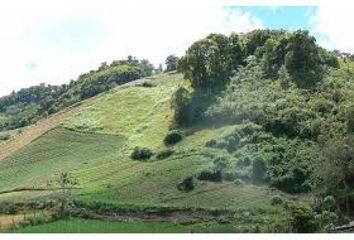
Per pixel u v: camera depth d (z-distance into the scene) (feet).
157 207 331.98
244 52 523.29
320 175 345.10
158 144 440.86
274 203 327.88
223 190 352.08
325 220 276.21
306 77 459.32
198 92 478.59
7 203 368.68
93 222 319.47
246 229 272.51
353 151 335.88
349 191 327.47
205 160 390.21
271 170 362.53
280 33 530.68
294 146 383.45
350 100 423.64
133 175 392.68
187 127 451.94
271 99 441.27
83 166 434.71
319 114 411.54
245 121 421.18
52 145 481.46
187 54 492.95
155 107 515.91
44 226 307.99
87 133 492.54
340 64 497.46
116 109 528.22
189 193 352.49
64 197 360.89
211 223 304.50
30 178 432.66
